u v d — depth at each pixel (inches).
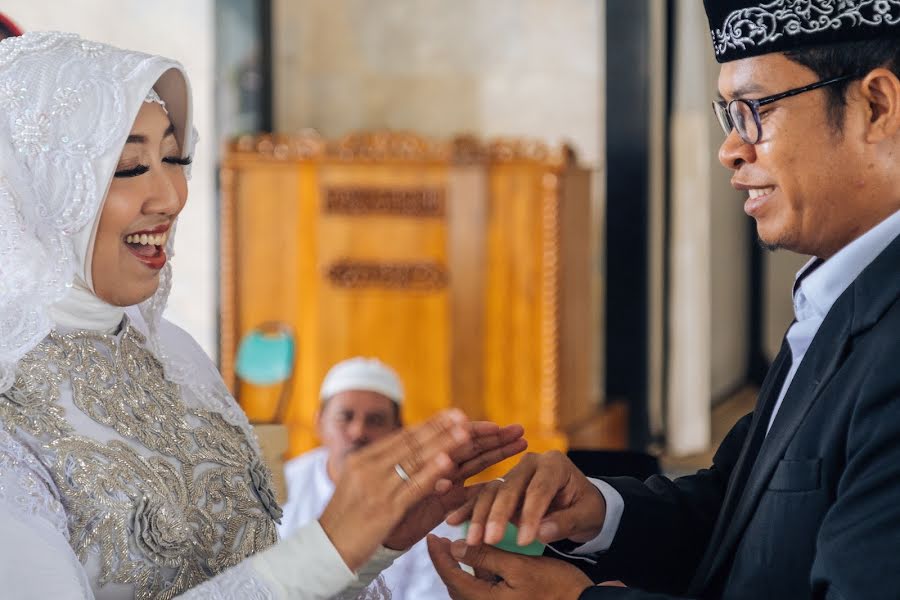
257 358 182.5
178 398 76.6
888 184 68.4
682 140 306.0
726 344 390.9
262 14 302.8
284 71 313.6
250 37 298.4
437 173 248.2
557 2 304.5
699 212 306.2
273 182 250.2
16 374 68.0
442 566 73.7
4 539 60.4
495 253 248.4
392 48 313.1
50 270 67.8
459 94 311.4
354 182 248.8
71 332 71.6
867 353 65.0
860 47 67.0
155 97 73.0
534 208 246.7
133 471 69.4
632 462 108.3
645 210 298.5
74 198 68.8
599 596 69.9
